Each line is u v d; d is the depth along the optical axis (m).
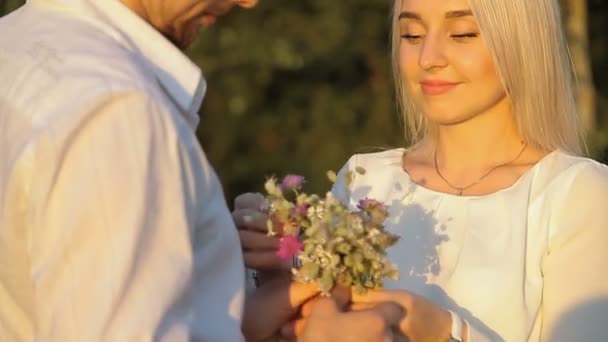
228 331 2.34
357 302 2.71
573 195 3.05
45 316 2.09
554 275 3.01
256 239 2.70
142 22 2.39
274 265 2.71
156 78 2.34
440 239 3.12
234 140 11.43
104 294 2.08
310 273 2.62
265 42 10.88
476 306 3.02
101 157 2.12
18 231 2.21
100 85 2.18
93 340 2.06
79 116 2.14
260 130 11.48
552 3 3.21
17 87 2.27
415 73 3.20
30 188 2.15
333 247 2.62
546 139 3.21
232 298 2.37
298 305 2.70
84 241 2.10
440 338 2.79
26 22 2.42
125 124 2.15
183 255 2.17
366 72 11.46
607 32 10.40
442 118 3.17
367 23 11.21
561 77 3.22
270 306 2.69
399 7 3.34
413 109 3.46
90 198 2.11
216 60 10.91
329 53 11.14
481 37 3.12
